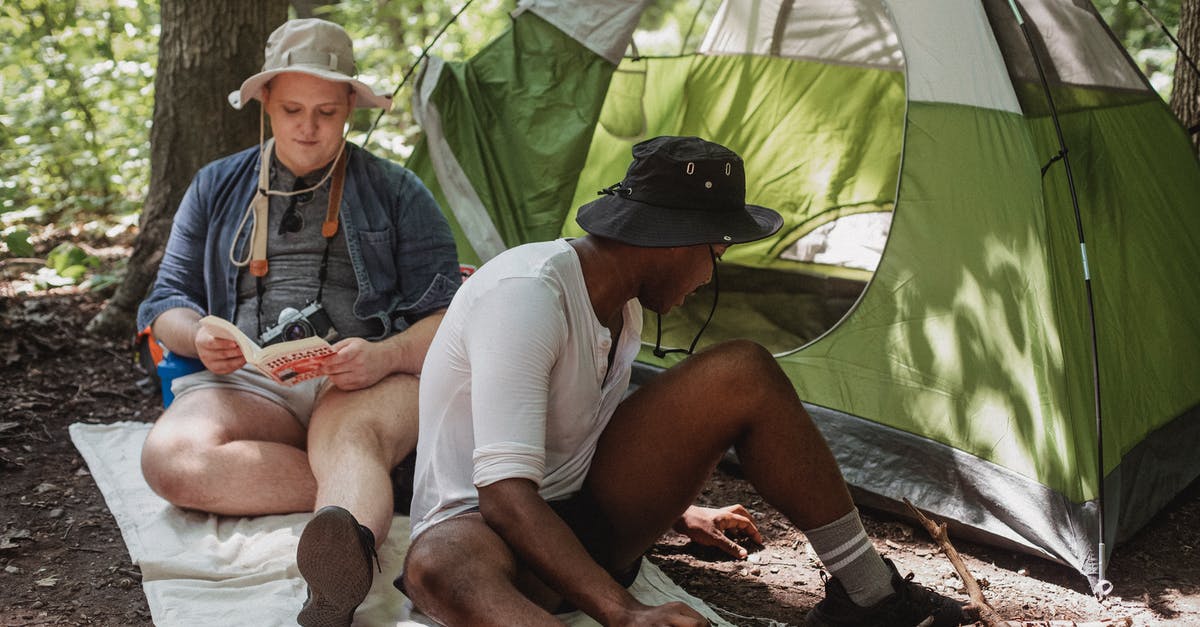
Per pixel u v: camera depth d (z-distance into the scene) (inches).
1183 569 116.0
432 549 75.9
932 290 123.0
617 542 84.6
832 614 87.9
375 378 112.0
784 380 81.7
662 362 151.3
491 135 163.8
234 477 110.1
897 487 124.5
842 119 198.8
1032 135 116.6
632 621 69.9
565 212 161.2
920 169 124.6
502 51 166.4
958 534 121.8
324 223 118.4
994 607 104.7
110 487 121.8
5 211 217.2
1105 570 110.1
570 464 82.1
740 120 200.8
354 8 336.2
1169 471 128.2
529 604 72.9
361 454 104.9
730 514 114.3
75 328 184.7
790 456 82.2
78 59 297.9
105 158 286.2
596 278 79.4
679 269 80.3
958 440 120.6
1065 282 114.9
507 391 74.1
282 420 117.3
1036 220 114.9
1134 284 128.9
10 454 134.6
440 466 82.1
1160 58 267.6
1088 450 111.7
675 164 77.9
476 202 160.7
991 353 118.2
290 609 93.7
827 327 173.0
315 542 81.4
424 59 164.6
